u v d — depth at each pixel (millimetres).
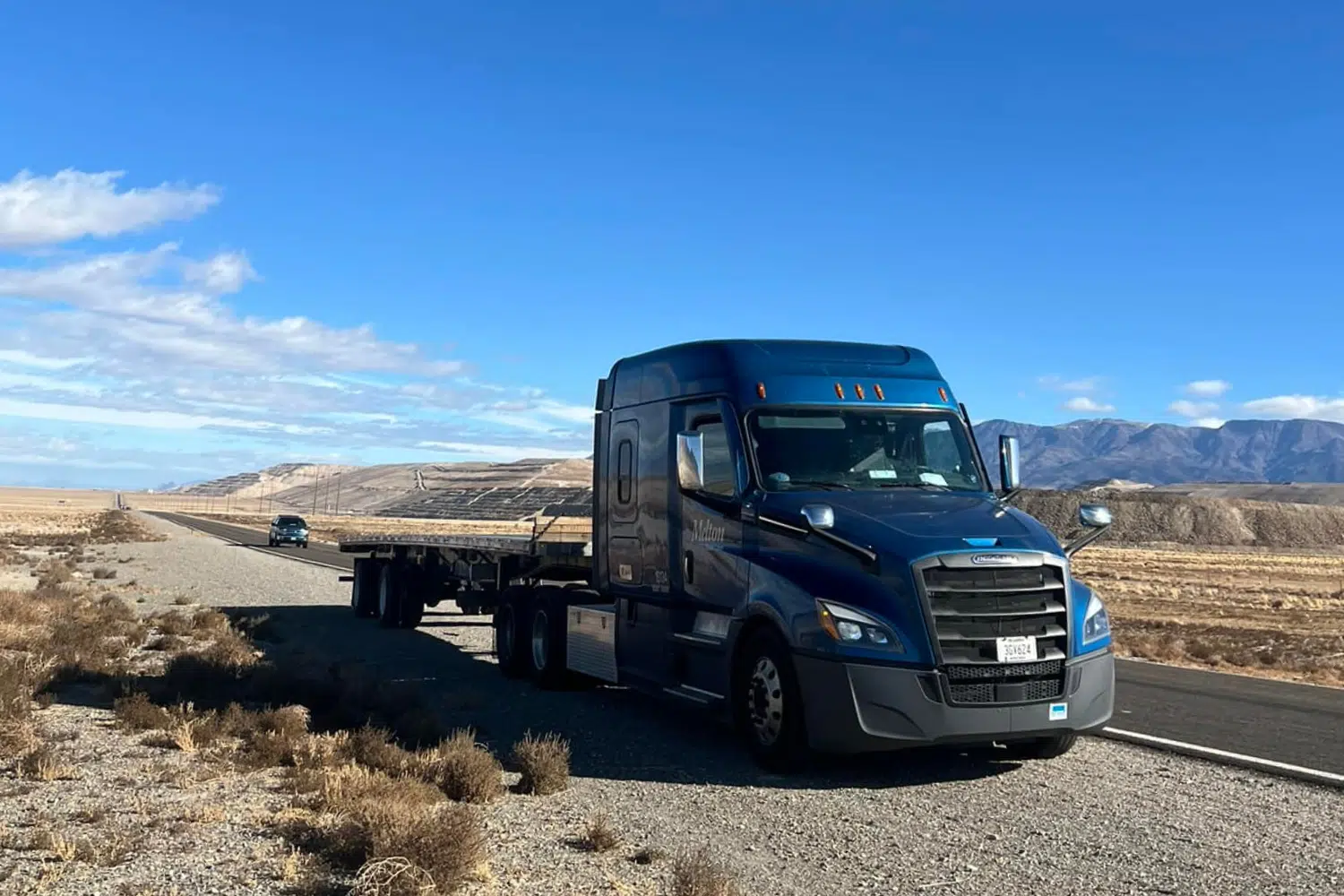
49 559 40750
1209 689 14805
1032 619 8383
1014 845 6820
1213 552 154500
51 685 11312
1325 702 13750
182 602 23000
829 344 10586
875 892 5852
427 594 19844
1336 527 184125
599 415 12508
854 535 8516
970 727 8102
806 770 8750
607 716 11359
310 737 9227
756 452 9547
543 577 14445
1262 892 5969
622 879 5824
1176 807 7867
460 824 5867
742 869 6164
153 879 5566
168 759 8367
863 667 8070
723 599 9570
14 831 6359
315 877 5586
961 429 10289
